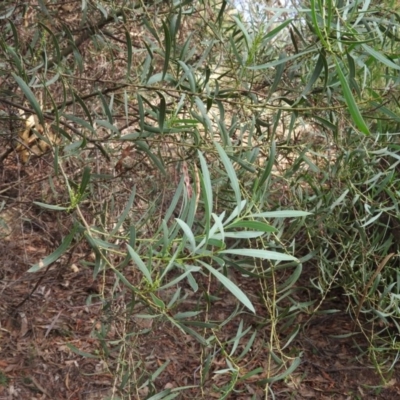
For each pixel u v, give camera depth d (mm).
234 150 1308
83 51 1716
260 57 1351
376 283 1667
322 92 1091
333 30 814
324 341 2824
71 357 2484
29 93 849
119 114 1521
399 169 1865
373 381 2664
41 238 2607
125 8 1338
